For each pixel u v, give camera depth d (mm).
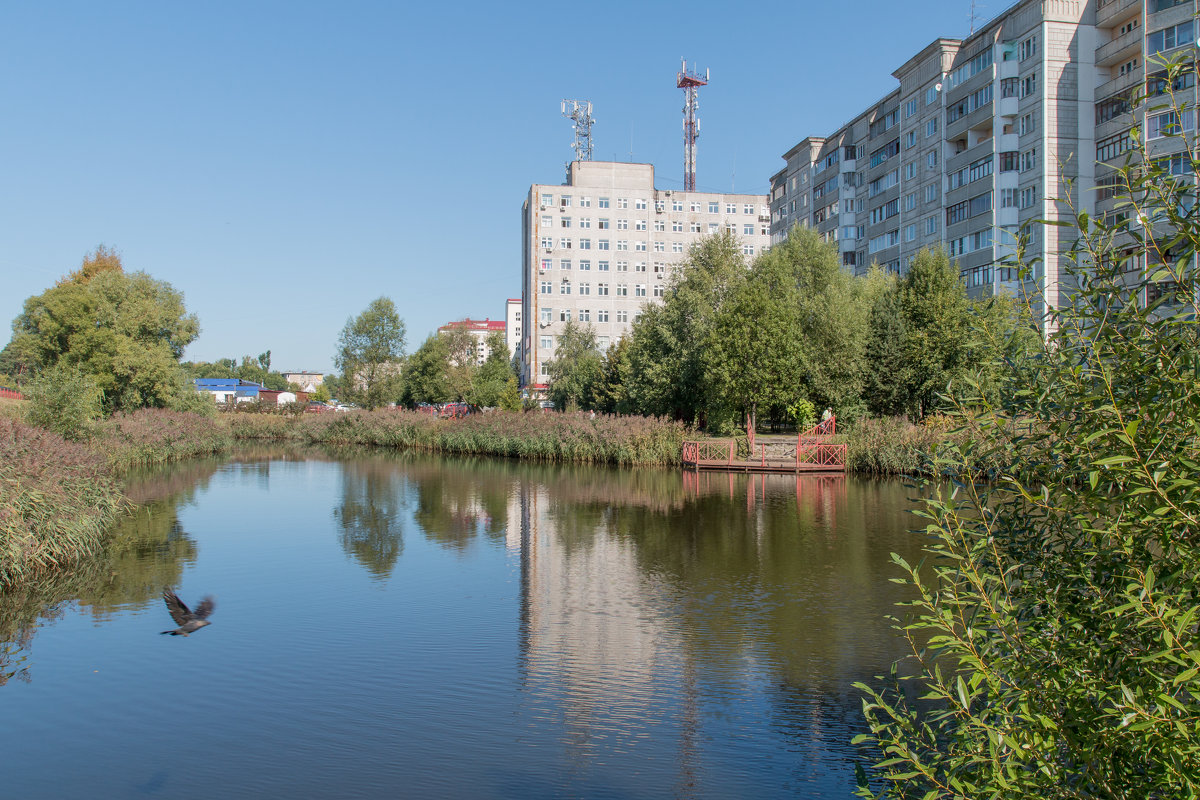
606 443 37094
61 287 42656
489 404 64688
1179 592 3455
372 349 62062
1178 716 3420
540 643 10570
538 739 7762
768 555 15953
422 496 25641
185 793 6820
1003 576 4172
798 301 40531
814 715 8266
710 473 32562
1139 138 3963
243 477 31391
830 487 27578
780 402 35719
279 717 8289
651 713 8344
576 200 85312
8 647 10500
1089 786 3768
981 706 4875
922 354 35875
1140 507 3658
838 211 64312
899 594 12867
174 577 14398
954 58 49594
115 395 39031
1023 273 4469
